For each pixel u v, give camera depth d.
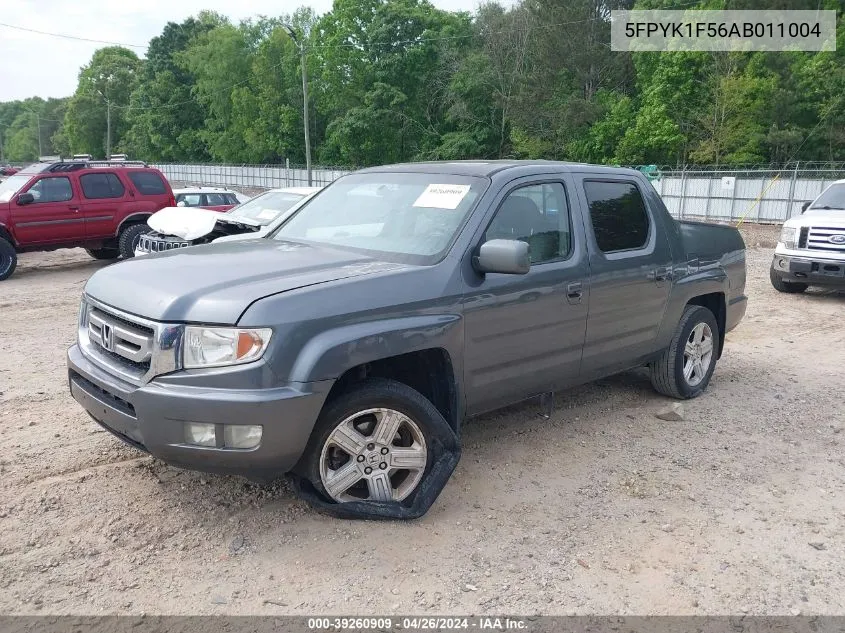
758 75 42.69
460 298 3.96
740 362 7.49
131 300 3.53
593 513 4.05
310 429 3.39
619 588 3.34
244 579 3.29
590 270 4.77
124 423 3.46
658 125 43.47
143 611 3.04
